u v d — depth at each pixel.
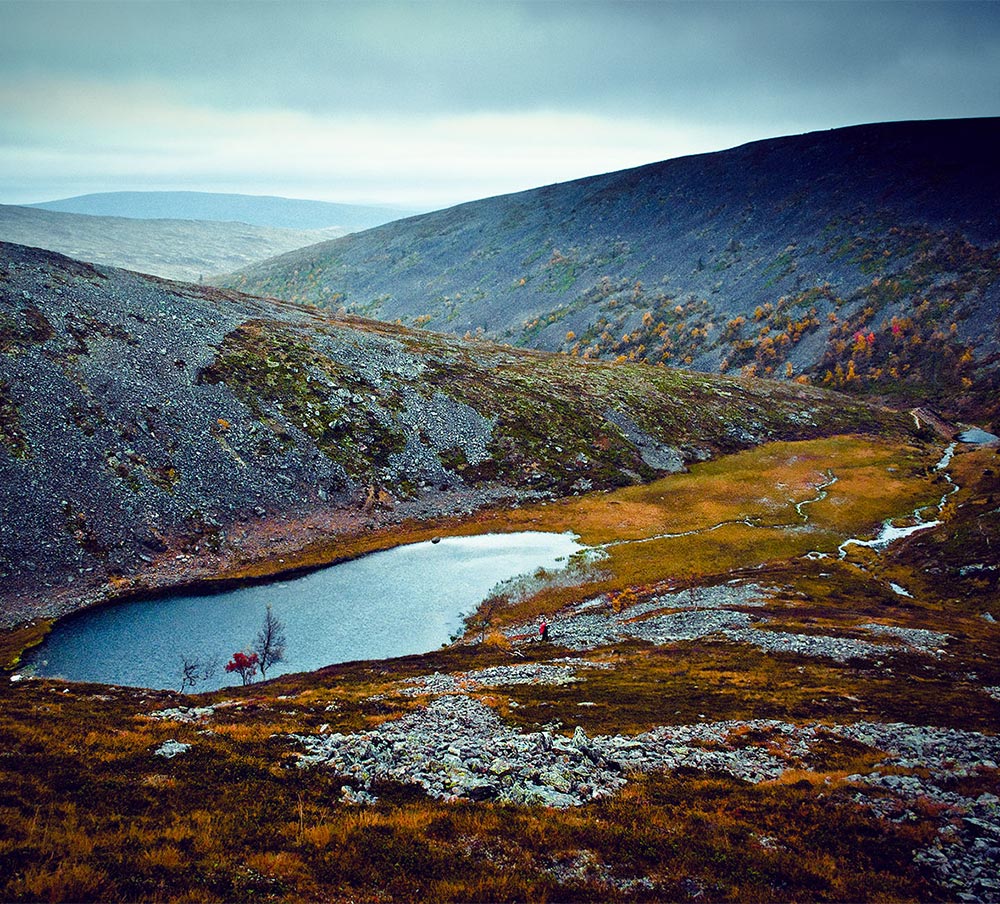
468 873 18.98
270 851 19.52
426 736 32.34
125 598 75.25
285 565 88.12
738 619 67.75
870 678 47.72
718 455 152.38
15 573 73.56
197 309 146.25
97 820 20.39
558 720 37.12
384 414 133.50
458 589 83.31
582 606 80.06
